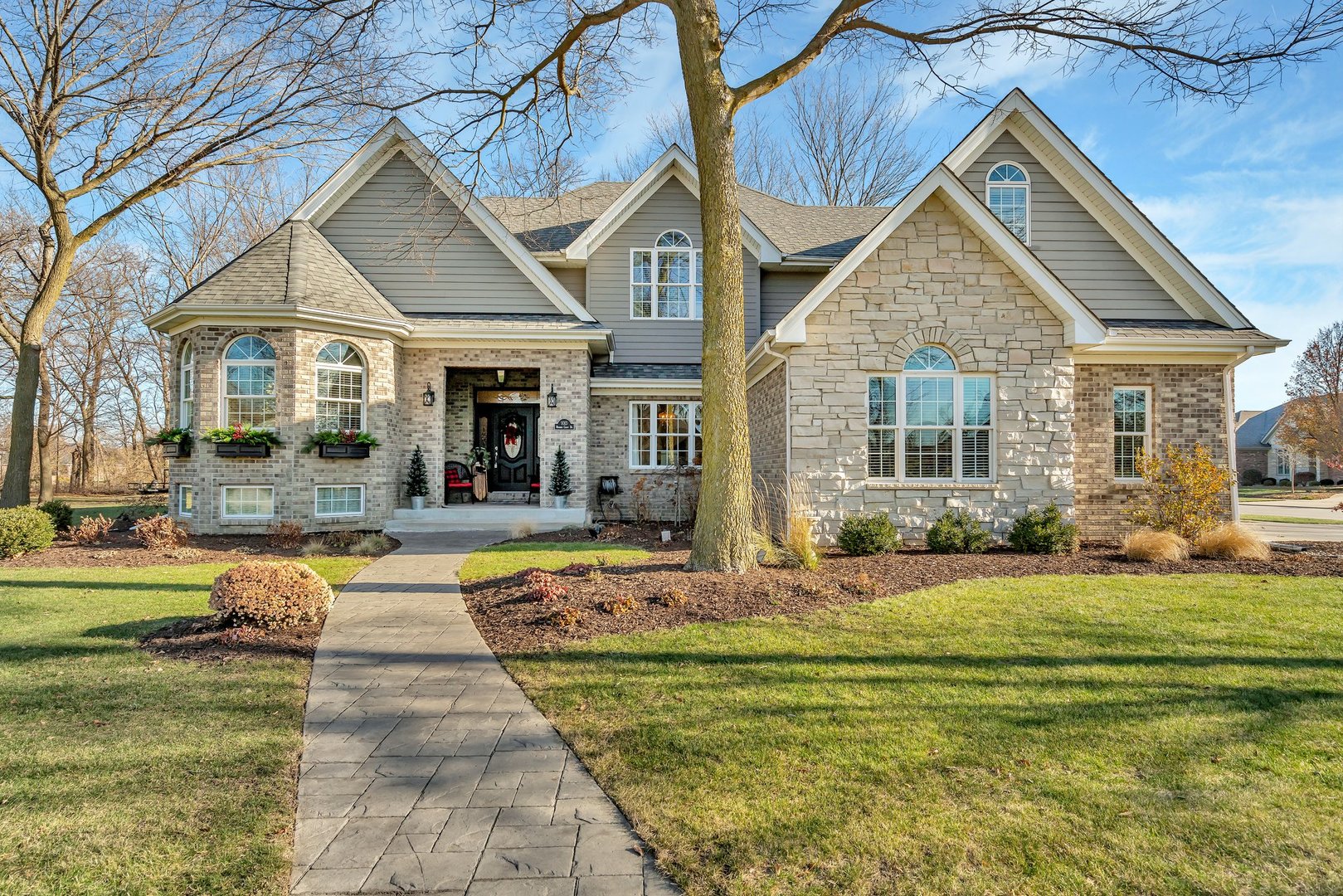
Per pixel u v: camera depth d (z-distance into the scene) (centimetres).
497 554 1094
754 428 1405
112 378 3425
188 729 425
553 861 288
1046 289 1057
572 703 464
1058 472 1081
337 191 1549
